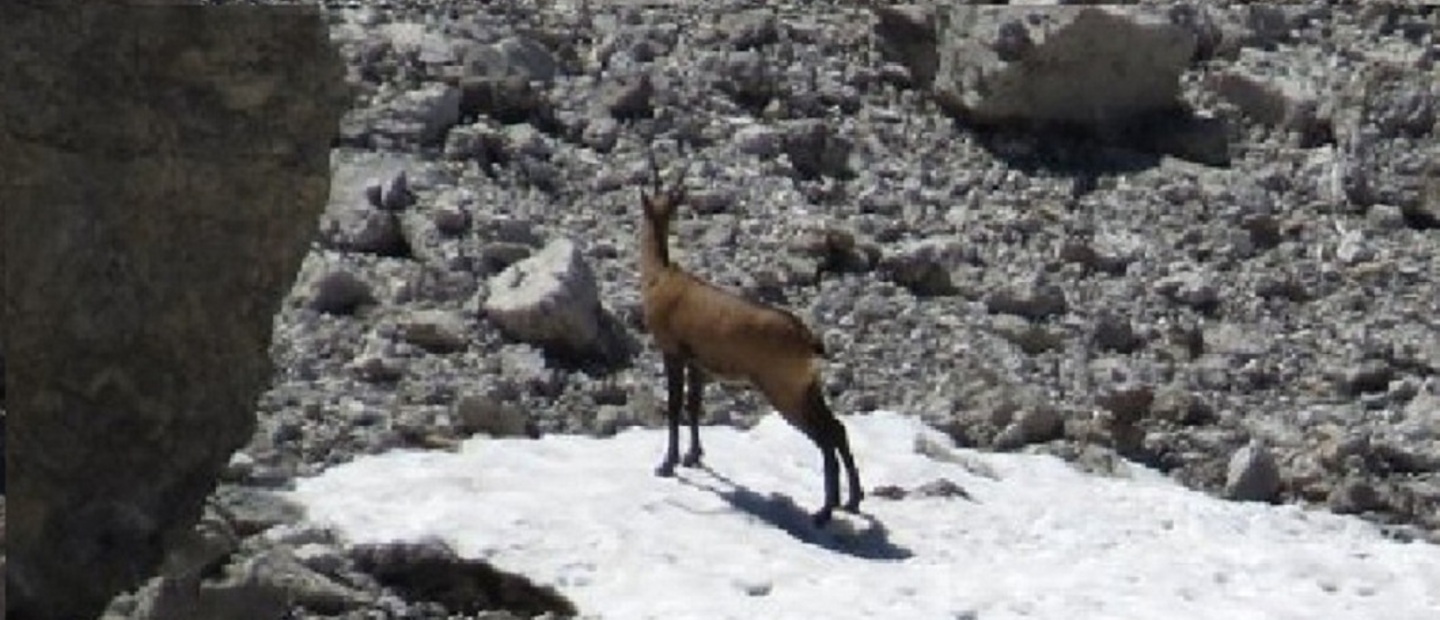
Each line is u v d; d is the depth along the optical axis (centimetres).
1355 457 6894
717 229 7706
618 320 6975
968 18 8725
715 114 8425
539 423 6400
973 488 6159
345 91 4894
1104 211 8350
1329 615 5572
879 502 5944
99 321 4684
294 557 5191
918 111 8781
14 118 4606
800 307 7406
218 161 4781
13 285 4612
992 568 5631
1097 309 7712
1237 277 8069
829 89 8706
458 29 8431
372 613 5112
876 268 7700
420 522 5444
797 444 6266
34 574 4553
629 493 5738
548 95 8275
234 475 5584
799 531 5678
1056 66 8644
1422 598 5784
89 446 4672
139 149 4712
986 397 6881
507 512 5538
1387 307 8019
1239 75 9075
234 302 4819
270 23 4822
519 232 7350
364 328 6694
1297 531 6306
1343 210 8612
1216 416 7150
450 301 6938
